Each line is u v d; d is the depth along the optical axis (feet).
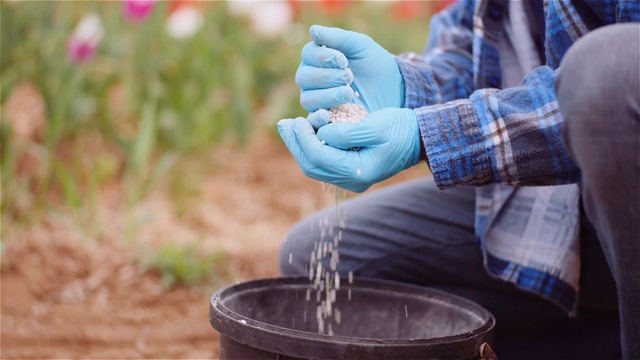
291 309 5.57
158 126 12.48
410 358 4.22
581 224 5.77
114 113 12.84
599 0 4.79
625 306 3.81
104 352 7.48
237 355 4.55
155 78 12.79
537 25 5.81
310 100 4.96
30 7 12.20
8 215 10.18
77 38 10.82
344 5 15.12
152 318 8.12
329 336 4.24
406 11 15.33
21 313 8.01
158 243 10.05
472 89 6.08
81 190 11.29
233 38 14.49
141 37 12.85
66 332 7.64
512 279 5.67
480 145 4.59
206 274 9.12
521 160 4.57
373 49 5.24
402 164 4.72
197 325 8.01
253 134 14.01
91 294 8.54
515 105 4.63
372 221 6.28
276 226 11.16
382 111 4.68
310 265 5.92
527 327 6.35
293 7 15.31
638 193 3.51
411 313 5.52
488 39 5.84
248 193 12.12
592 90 3.49
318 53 4.95
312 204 11.86
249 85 14.11
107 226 10.41
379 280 5.65
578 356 6.34
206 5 14.62
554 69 5.18
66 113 10.93
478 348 4.47
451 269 6.24
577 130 3.54
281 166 13.15
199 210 11.36
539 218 5.74
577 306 5.80
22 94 12.57
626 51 3.51
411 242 6.22
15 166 10.85
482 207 5.81
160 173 10.96
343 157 4.61
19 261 8.94
